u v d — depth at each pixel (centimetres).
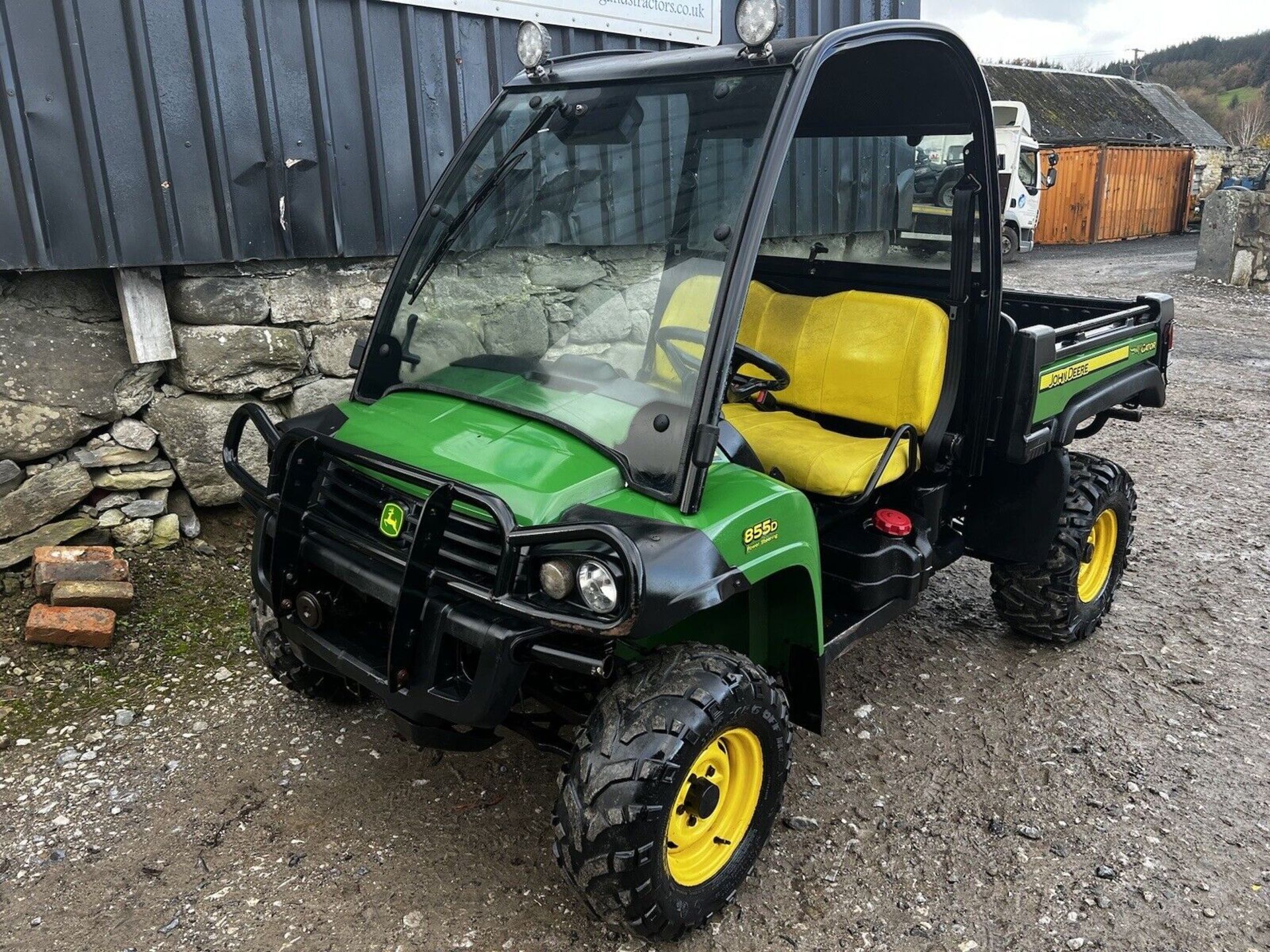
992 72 2919
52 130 390
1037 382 338
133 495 455
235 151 437
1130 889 278
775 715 260
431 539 235
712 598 227
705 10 590
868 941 259
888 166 353
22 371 418
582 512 233
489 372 280
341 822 299
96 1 392
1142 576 477
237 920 261
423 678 238
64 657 381
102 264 410
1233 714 365
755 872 283
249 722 349
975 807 312
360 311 498
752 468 280
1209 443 683
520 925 261
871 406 352
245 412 291
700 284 251
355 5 461
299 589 273
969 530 390
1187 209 2491
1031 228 1794
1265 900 275
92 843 289
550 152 290
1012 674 390
